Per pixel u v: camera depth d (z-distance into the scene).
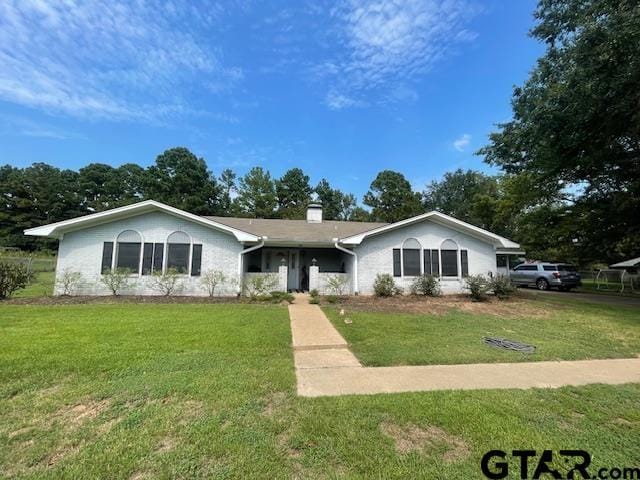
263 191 44.09
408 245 14.21
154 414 3.24
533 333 7.33
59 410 3.31
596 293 17.67
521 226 23.22
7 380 4.00
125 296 11.72
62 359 4.73
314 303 11.23
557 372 4.78
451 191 50.88
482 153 19.39
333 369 4.76
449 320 8.63
